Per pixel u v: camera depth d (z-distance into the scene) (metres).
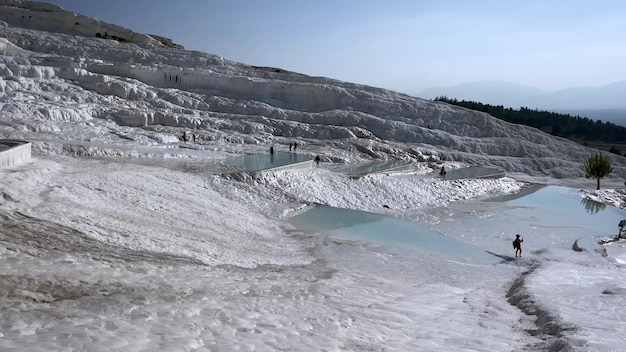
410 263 20.92
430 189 39.81
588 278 18.02
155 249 16.64
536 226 31.27
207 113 55.66
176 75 65.69
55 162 25.97
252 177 32.38
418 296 15.06
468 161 56.59
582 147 69.38
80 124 41.25
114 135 40.16
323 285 15.05
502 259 23.36
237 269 16.50
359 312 11.95
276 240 23.05
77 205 18.94
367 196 35.50
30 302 8.72
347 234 25.55
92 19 94.50
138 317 8.76
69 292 9.81
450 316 12.34
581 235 29.36
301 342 8.70
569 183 52.38
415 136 62.06
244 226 24.20
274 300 12.10
